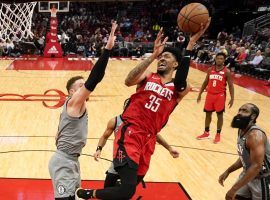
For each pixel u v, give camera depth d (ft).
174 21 80.33
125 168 10.05
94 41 71.61
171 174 16.63
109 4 87.97
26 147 19.44
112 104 30.30
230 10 81.30
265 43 56.70
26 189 14.34
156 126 10.55
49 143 20.16
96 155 12.90
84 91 9.93
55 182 10.89
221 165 17.97
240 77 49.32
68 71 48.57
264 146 10.44
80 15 86.99
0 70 47.98
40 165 16.96
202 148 20.47
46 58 64.39
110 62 61.31
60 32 79.41
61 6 68.03
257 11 75.31
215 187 15.38
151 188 14.98
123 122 10.62
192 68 56.85
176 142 21.39
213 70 21.21
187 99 33.60
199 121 26.21
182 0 82.94
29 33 54.34
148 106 10.41
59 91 33.09
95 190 10.06
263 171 10.68
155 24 82.69
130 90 36.70
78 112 10.61
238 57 52.44
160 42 10.36
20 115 25.99
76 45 69.97
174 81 10.43
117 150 10.28
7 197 13.64
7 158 17.81
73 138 10.81
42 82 39.58
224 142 21.59
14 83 38.65
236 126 10.64
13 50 66.44
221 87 21.01
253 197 10.91
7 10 51.85
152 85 10.46
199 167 17.63
